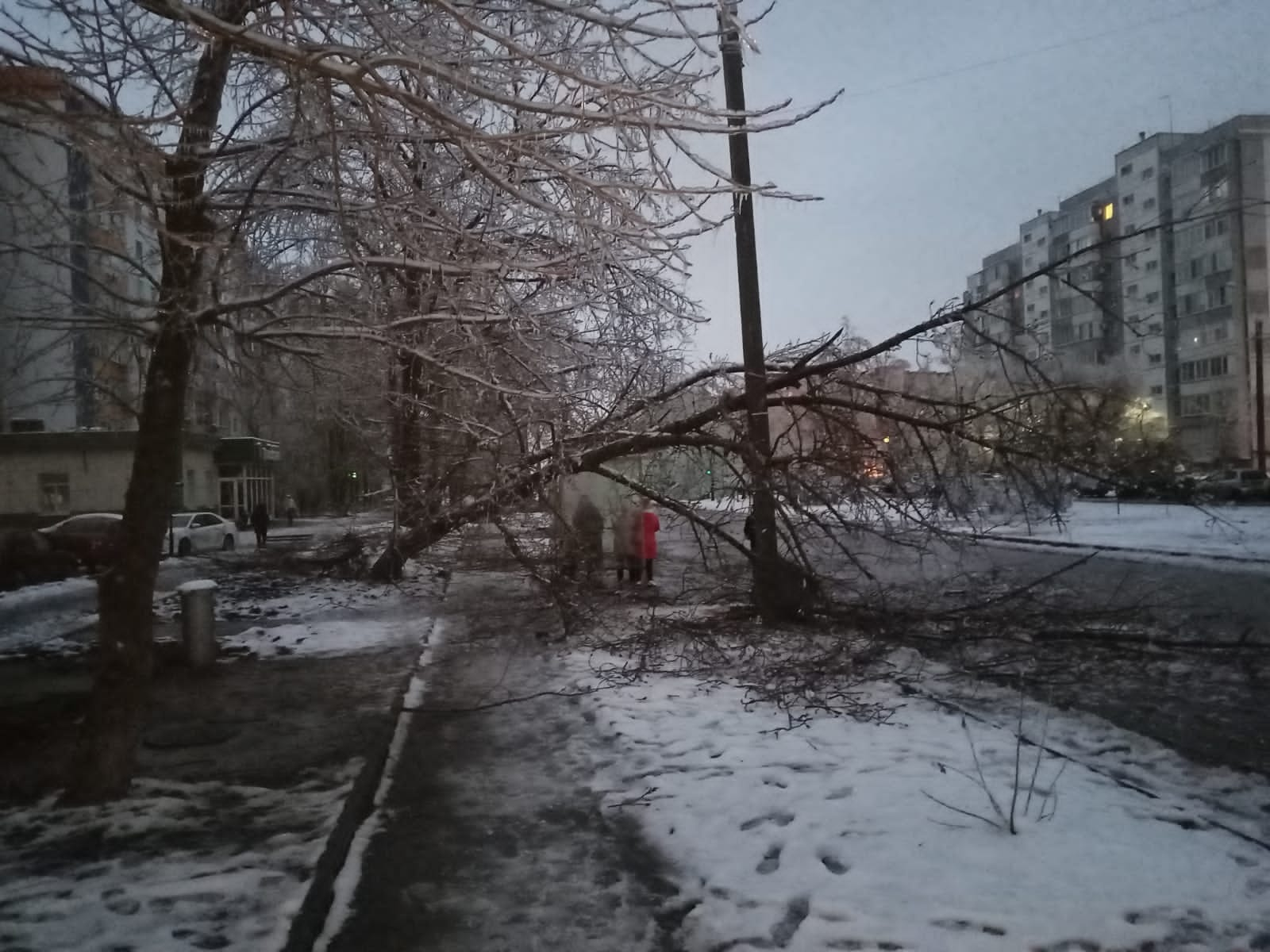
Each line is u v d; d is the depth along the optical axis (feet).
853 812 17.74
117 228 23.70
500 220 25.85
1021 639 32.14
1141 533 90.58
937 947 12.77
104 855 16.11
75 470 110.83
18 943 13.00
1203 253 185.78
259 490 166.71
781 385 34.47
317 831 17.24
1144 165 195.72
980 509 33.96
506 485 35.68
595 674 31.55
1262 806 18.07
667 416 37.01
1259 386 155.63
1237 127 174.70
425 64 15.38
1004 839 16.21
